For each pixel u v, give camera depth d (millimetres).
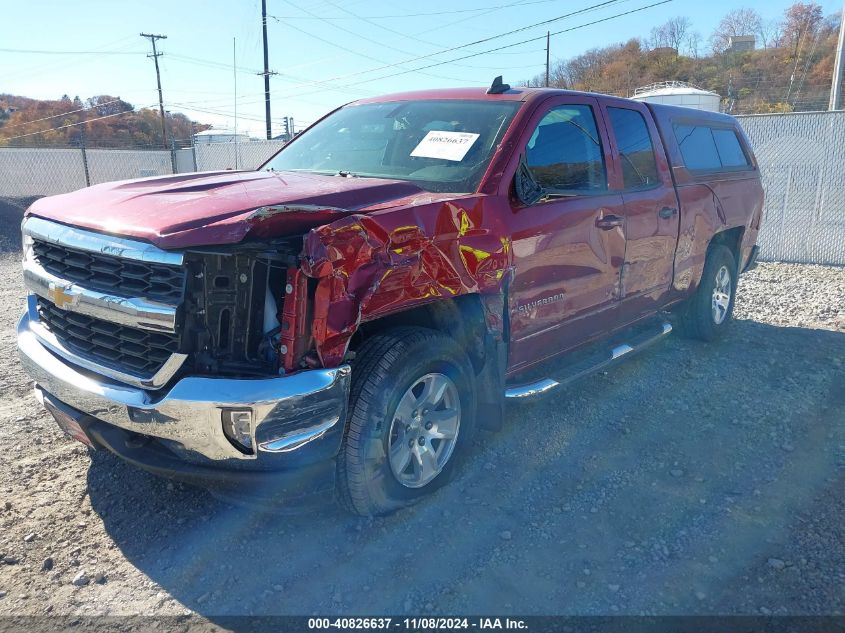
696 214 5520
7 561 3070
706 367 5602
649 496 3619
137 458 2996
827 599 2809
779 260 11320
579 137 4379
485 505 3527
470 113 4195
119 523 3373
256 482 2822
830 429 4410
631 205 4637
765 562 3053
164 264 2719
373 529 3316
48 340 3359
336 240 2791
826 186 10789
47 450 4094
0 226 15773
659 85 36469
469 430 3615
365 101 4961
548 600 2832
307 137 4836
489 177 3678
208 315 2795
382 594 2877
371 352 3100
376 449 3082
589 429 4422
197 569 3035
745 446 4188
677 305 5770
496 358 3652
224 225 2672
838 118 10594
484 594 2867
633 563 3064
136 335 2912
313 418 2781
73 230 3070
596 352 4844
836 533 3248
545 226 3857
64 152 21344
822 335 6613
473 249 3389
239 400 2672
